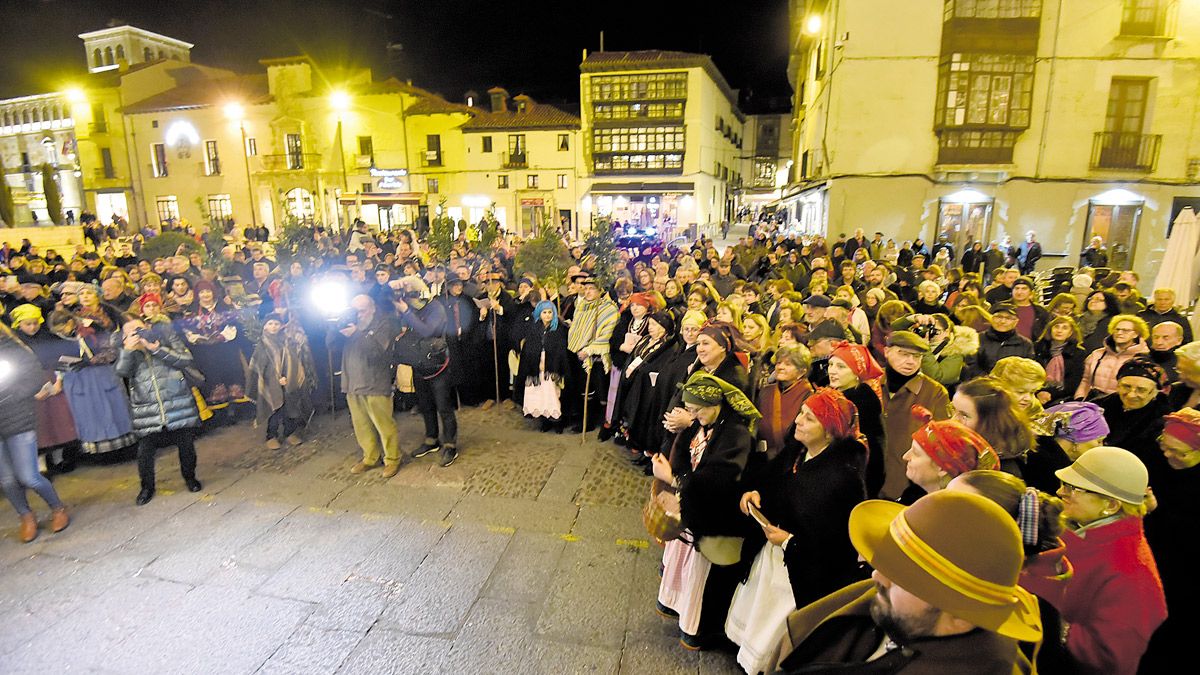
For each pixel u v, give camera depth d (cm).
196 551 394
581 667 293
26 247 1230
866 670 122
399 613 333
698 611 291
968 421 243
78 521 432
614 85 3344
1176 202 1645
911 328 368
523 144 3309
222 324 628
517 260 884
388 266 931
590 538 409
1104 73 1603
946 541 110
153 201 3538
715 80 3678
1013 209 1683
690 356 434
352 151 3284
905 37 1647
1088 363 431
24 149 3891
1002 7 1592
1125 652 179
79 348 478
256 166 3359
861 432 272
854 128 1702
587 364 574
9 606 338
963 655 112
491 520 433
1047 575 170
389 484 491
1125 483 186
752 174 5066
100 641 311
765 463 278
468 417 655
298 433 602
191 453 471
